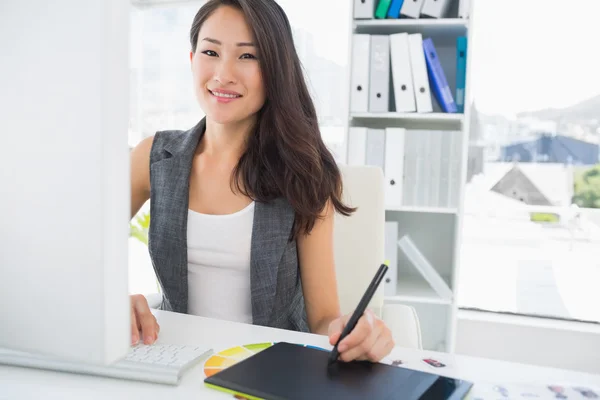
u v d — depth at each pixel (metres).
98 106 0.40
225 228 1.14
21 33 0.41
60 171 0.42
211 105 1.09
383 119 2.38
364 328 0.67
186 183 1.14
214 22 1.06
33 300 0.45
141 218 3.05
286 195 1.13
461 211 2.06
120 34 0.41
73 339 0.44
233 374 0.60
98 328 0.43
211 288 1.16
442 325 2.51
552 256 2.67
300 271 1.23
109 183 0.41
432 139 2.08
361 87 2.10
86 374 0.61
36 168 0.43
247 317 1.17
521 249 2.70
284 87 1.11
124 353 0.45
